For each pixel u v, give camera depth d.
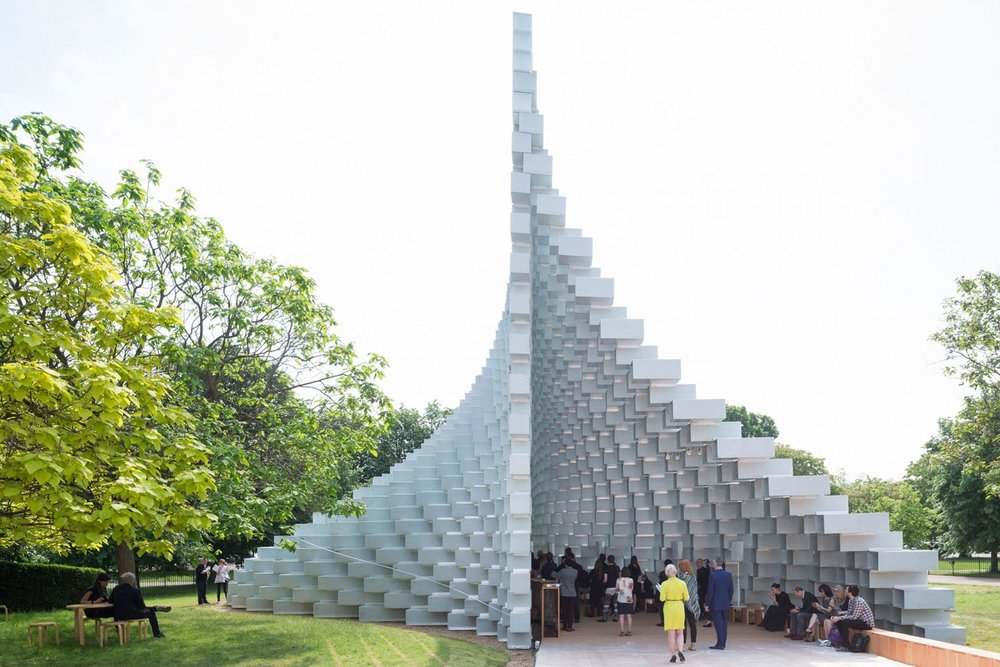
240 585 21.28
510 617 15.05
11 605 19.55
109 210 14.45
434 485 21.67
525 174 15.70
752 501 17.38
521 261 15.63
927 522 50.44
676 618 12.81
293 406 18.31
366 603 19.72
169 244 16.27
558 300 19.70
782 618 17.11
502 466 17.36
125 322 9.92
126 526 9.03
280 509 15.84
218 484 14.41
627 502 25.08
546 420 26.02
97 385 8.34
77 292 9.52
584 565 27.83
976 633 18.39
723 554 21.05
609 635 16.64
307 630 15.55
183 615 18.34
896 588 14.56
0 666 10.69
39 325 8.85
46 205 9.07
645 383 16.56
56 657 11.38
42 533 12.23
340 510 17.38
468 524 19.20
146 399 9.60
